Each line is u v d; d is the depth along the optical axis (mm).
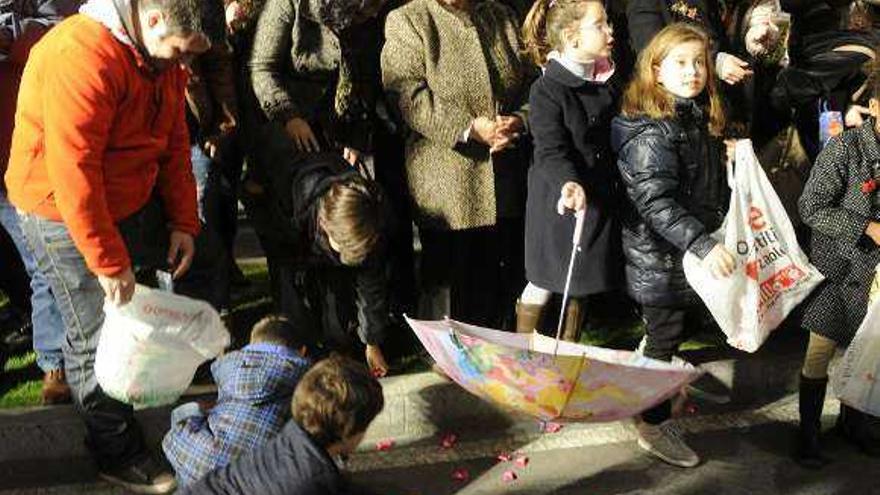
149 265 3340
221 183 4133
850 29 4758
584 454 3904
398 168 4273
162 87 3105
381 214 3678
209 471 2844
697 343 4586
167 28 2857
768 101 4457
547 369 2742
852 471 3826
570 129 3680
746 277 3461
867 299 3635
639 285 3660
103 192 2943
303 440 2523
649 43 3549
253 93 3938
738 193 3486
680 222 3406
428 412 4000
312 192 3592
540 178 3793
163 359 3152
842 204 3584
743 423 4156
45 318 3783
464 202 3973
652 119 3457
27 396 3943
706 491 3676
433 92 3900
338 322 3918
